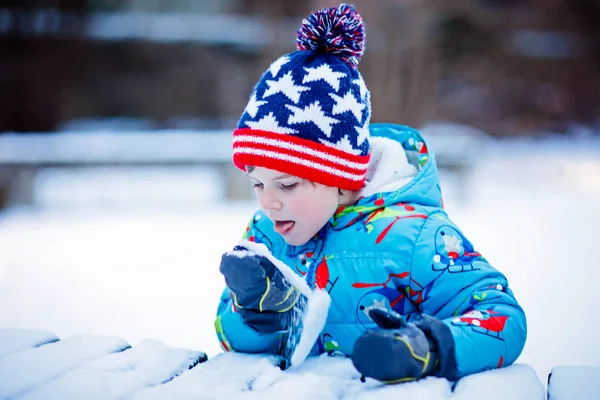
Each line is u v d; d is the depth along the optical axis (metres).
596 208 6.05
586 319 2.76
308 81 1.56
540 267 3.70
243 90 10.38
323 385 1.29
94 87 10.46
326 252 1.57
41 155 6.38
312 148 1.52
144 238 4.72
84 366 1.35
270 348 1.54
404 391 1.22
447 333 1.31
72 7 10.00
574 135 11.95
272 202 1.55
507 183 8.32
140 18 10.32
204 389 1.28
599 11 12.09
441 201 1.68
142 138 7.11
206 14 11.44
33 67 9.94
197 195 7.22
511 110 11.93
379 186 1.63
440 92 11.41
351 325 1.52
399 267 1.49
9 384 1.26
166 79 10.59
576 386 1.33
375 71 8.27
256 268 1.33
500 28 11.54
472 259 1.50
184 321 2.82
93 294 3.26
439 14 10.29
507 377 1.32
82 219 5.66
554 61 11.94
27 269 3.79
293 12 9.73
